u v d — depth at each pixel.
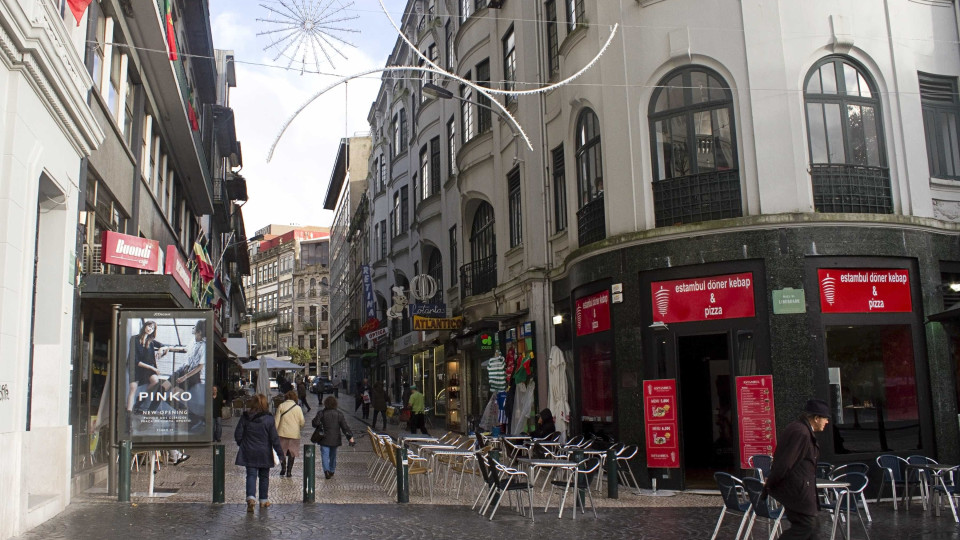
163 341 11.90
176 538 8.43
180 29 23.62
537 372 17.33
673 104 13.38
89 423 13.14
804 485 6.63
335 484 13.45
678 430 12.45
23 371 8.94
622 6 13.95
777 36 12.75
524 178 18.81
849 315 12.08
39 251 10.67
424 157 31.84
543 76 17.97
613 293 13.41
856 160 12.72
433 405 30.11
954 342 12.68
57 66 9.49
